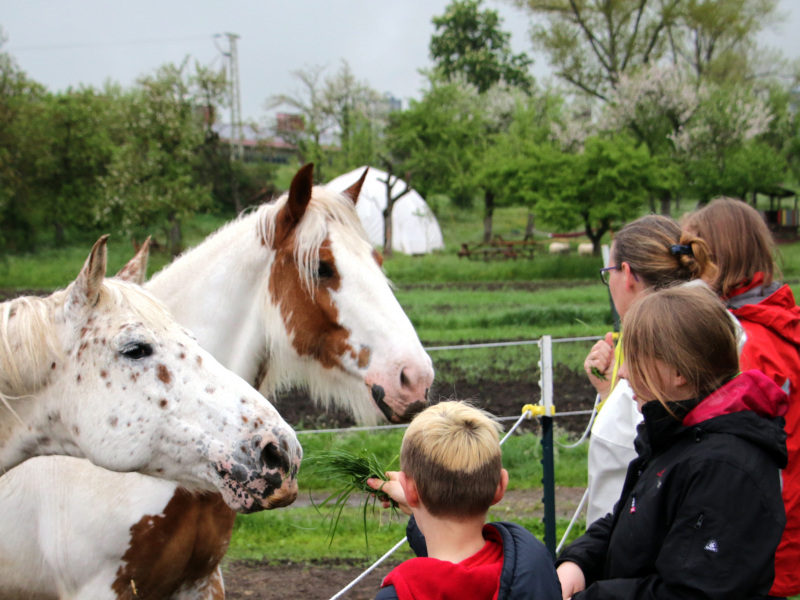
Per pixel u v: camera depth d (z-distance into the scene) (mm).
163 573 2242
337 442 6387
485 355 10773
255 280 2592
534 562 1475
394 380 2441
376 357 2484
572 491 5695
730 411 1557
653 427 1646
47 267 26062
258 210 2643
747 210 2248
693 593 1443
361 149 40531
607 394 2648
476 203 50125
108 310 1921
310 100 42156
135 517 2143
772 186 32656
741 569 1427
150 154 30109
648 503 1611
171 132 30094
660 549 1588
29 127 31406
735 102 31047
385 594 1438
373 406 2541
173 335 1957
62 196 33844
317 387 2660
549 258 28188
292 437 1928
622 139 26359
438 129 37469
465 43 63125
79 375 1894
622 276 2332
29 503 2219
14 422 1963
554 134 34906
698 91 31625
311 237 2512
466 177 36406
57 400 1927
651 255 2248
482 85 61469
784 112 36719
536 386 8938
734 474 1474
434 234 36375
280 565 4406
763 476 1484
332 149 42656
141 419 1865
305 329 2557
